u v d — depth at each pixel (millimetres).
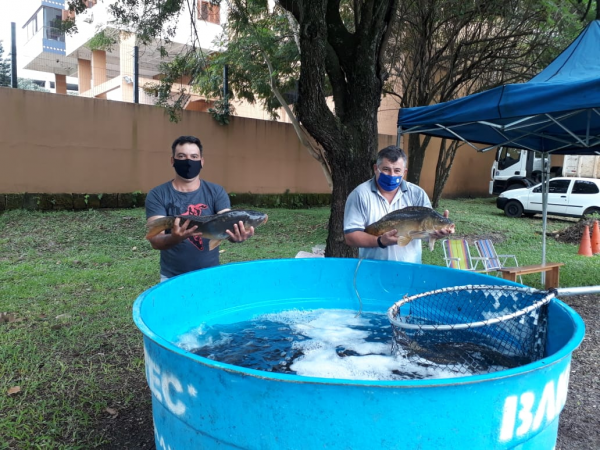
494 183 18719
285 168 14828
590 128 5961
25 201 10297
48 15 22750
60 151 10820
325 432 1380
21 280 6066
